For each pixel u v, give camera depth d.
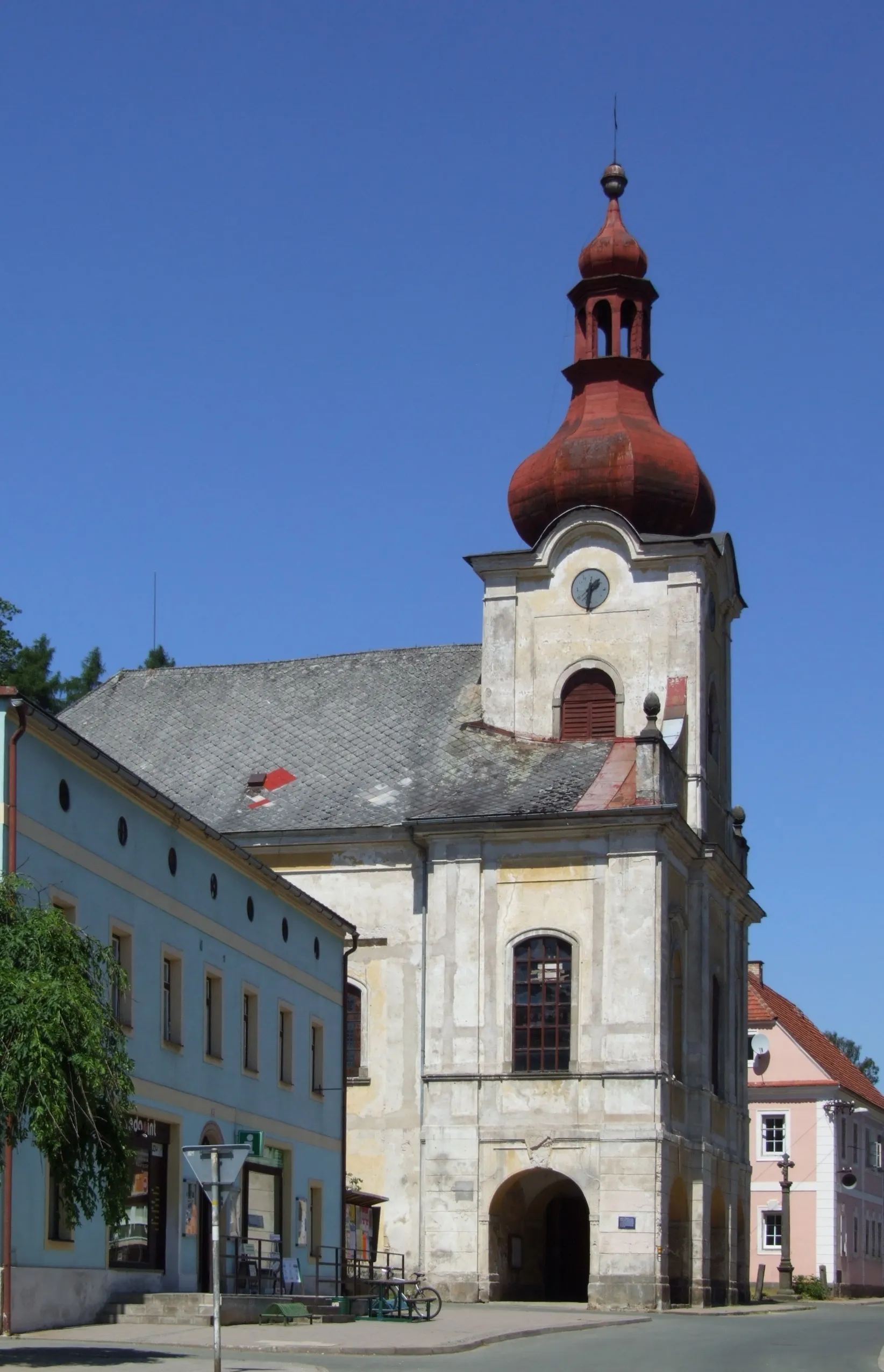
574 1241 63.19
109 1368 28.45
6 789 34.19
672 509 66.94
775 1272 91.50
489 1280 58.03
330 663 71.94
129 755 70.31
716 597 68.19
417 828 61.25
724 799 69.81
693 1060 62.12
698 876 63.78
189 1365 29.23
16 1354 30.14
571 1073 58.28
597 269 69.62
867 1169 101.94
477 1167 58.56
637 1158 57.06
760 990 98.62
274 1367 29.73
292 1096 50.25
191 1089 42.62
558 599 66.31
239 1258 43.78
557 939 59.47
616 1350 37.06
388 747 66.88
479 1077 59.16
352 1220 55.97
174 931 42.12
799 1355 36.22
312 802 65.06
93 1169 29.22
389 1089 61.06
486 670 66.56
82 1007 28.33
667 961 59.53
